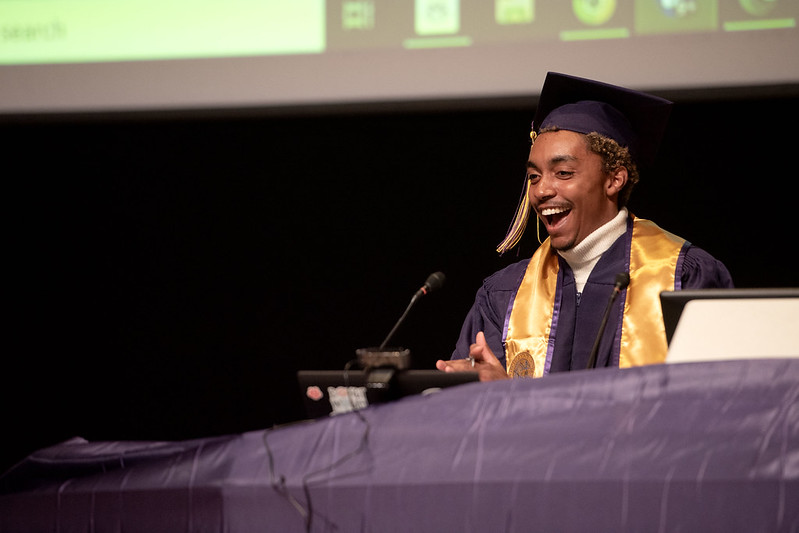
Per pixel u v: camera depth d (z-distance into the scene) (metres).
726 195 10.14
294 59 9.20
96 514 3.96
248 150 11.21
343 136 11.02
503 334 7.14
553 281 7.15
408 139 10.89
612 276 6.80
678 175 10.23
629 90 6.91
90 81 9.42
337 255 11.12
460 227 10.80
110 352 11.60
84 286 11.59
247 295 11.35
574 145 6.83
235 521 3.77
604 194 6.93
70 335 11.62
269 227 11.24
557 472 3.53
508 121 10.66
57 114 9.50
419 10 9.04
